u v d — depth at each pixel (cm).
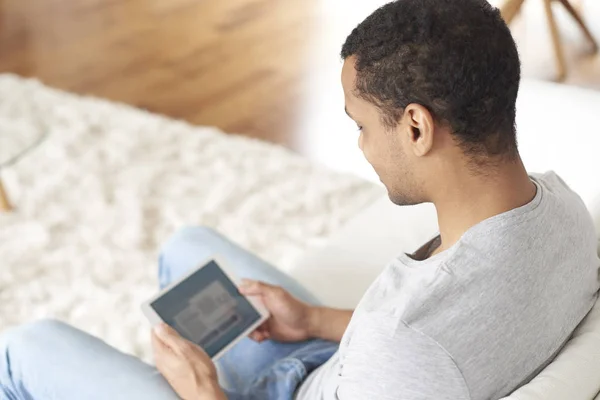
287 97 314
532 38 338
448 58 87
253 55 343
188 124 295
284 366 130
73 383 121
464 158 91
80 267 234
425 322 89
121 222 249
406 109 90
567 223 100
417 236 165
